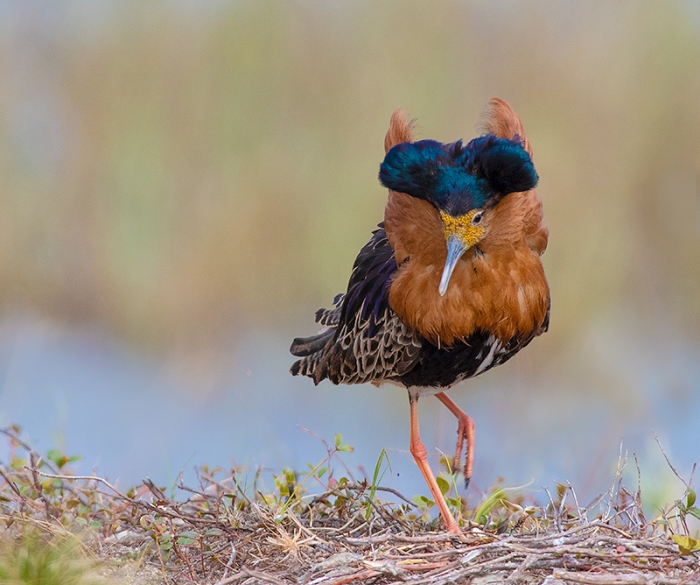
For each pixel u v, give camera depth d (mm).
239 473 9414
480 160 8039
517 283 8617
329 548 7781
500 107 8938
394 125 8914
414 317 8805
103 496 8734
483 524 8633
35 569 7059
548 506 8734
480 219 8078
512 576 7141
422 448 9383
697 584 6879
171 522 7887
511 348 9055
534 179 8047
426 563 7402
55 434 10742
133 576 7422
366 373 9578
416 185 8141
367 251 9766
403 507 8805
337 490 8461
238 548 7855
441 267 8539
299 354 10602
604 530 7875
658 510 8703
